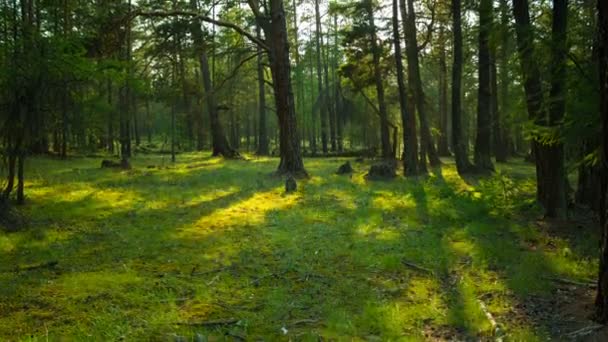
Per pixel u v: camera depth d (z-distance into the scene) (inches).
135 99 1100.5
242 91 1820.9
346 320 183.2
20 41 353.4
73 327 177.2
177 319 185.5
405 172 713.0
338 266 256.8
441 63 1101.1
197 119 1358.3
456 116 708.0
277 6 665.6
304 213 402.0
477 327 179.3
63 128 404.2
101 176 684.1
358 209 418.6
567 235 319.9
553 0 301.4
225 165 910.4
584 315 185.8
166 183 609.9
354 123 1610.5
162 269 250.1
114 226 351.9
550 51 267.0
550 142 278.5
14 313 190.1
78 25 563.2
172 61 907.4
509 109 335.0
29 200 448.5
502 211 403.2
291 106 677.3
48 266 251.9
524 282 223.0
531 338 165.9
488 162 714.2
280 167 684.1
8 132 367.2
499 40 316.5
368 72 1036.5
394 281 233.1
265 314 191.3
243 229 343.6
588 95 241.9
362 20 946.7
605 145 179.6
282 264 258.5
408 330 177.5
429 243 300.8
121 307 197.3
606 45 175.0
